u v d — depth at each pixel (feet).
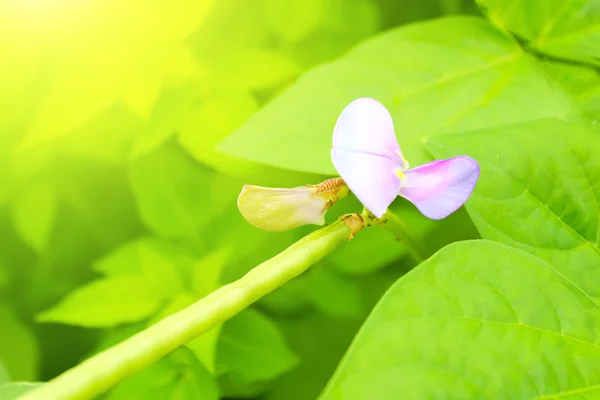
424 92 1.23
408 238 1.13
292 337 1.51
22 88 1.46
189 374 1.31
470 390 1.02
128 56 1.41
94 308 1.38
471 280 1.05
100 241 1.61
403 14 1.54
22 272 1.63
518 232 1.13
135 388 1.30
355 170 1.04
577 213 1.14
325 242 1.07
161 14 1.40
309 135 1.20
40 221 1.49
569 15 1.26
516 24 1.27
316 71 1.24
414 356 1.02
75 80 1.40
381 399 1.01
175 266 1.41
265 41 1.50
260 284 1.04
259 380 1.46
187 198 1.45
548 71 1.27
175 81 1.42
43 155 1.48
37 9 1.40
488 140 1.16
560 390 1.03
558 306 1.05
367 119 1.06
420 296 1.04
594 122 1.21
